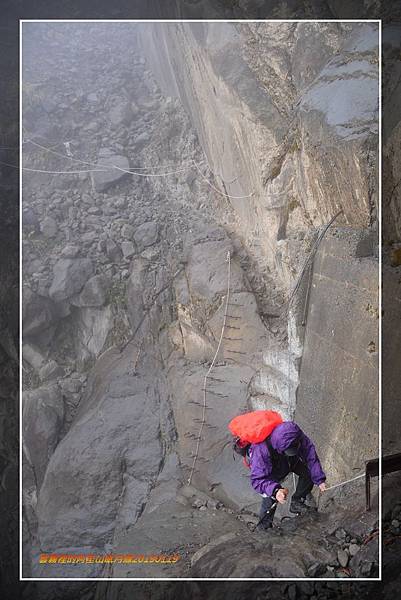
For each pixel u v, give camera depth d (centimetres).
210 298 891
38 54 1317
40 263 1121
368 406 608
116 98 1277
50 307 1109
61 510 927
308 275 715
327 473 651
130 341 1048
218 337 882
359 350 623
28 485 1031
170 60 1096
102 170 1177
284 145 748
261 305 870
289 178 751
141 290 1048
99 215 1153
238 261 917
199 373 896
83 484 924
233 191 954
